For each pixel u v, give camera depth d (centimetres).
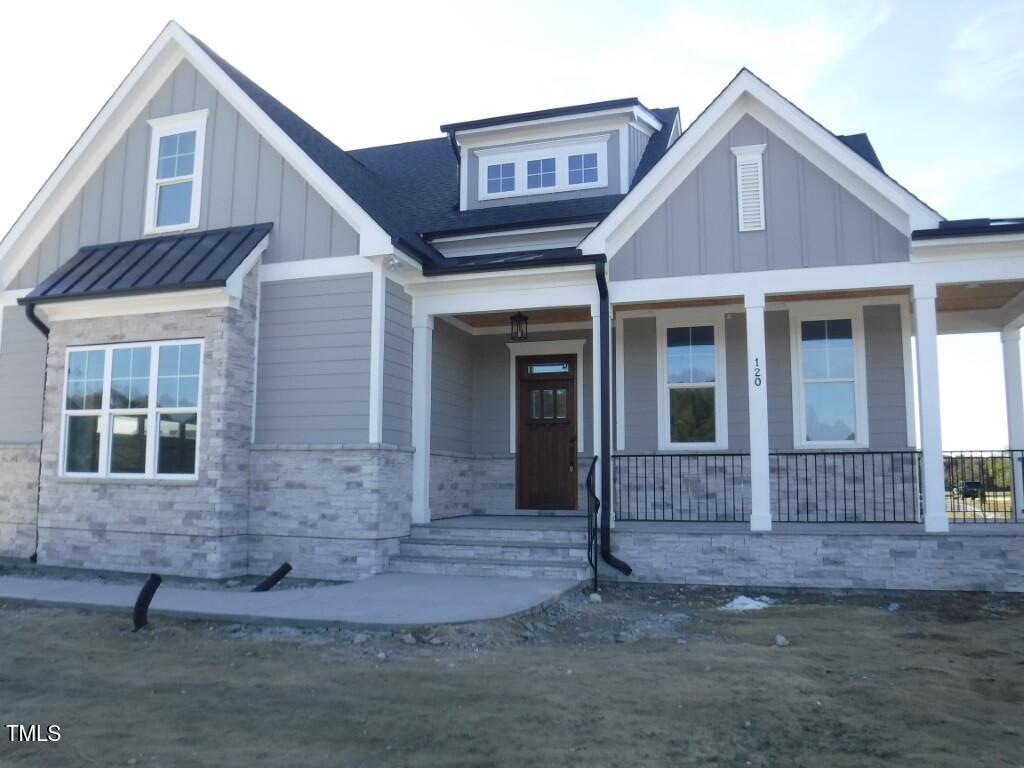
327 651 684
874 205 1012
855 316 1182
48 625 801
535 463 1352
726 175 1067
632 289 1078
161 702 548
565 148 1470
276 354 1106
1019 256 959
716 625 796
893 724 497
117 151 1254
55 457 1130
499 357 1380
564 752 451
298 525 1059
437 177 1677
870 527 1027
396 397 1106
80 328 1138
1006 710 526
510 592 885
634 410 1248
